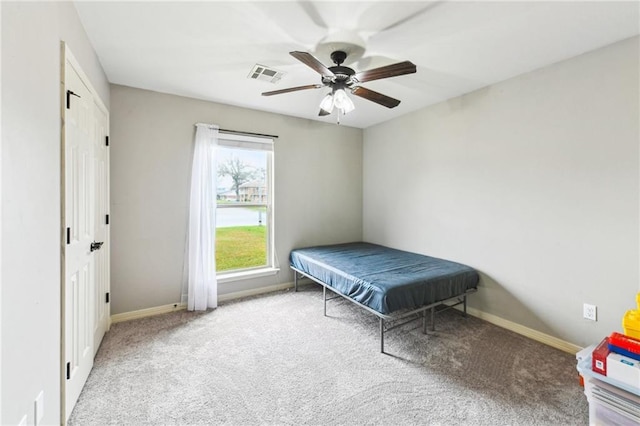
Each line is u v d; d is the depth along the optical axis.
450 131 3.20
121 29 1.91
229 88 2.93
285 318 2.93
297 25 1.88
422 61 2.34
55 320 1.36
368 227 4.45
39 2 1.19
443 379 1.94
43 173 1.22
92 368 2.03
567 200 2.28
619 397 1.37
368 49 2.17
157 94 3.00
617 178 2.03
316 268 3.16
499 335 2.56
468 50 2.17
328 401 1.73
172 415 1.61
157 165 3.01
